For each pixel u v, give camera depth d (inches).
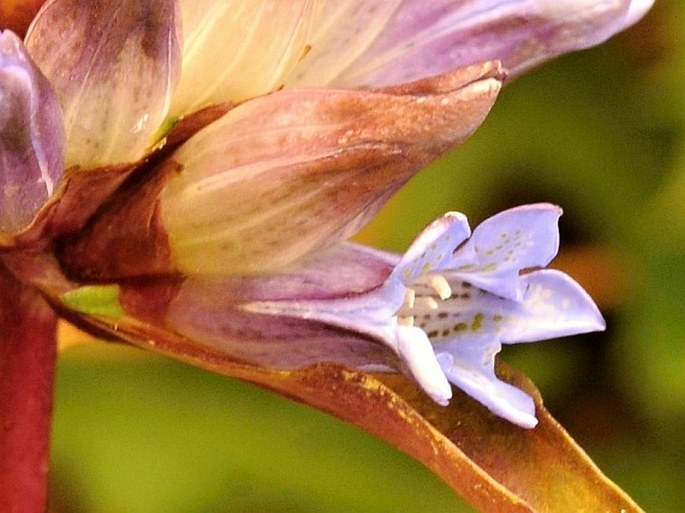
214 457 7.1
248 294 4.8
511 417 4.7
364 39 5.1
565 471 5.0
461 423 5.1
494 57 5.1
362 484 7.1
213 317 4.9
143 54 4.7
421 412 5.1
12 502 5.0
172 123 4.9
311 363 4.9
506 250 4.7
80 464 7.1
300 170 4.7
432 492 7.1
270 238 4.8
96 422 7.1
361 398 5.0
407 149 4.6
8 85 4.5
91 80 4.7
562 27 5.1
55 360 5.1
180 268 4.9
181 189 4.8
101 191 4.9
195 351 5.0
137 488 7.1
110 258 5.0
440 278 4.7
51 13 4.6
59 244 5.0
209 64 4.9
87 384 7.1
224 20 4.9
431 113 4.6
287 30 4.9
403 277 4.7
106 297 5.0
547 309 4.9
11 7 4.8
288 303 4.8
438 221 4.5
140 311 5.0
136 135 4.8
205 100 5.0
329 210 4.7
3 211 4.8
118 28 4.6
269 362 4.9
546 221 4.7
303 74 5.1
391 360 4.7
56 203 4.9
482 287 4.8
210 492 7.1
